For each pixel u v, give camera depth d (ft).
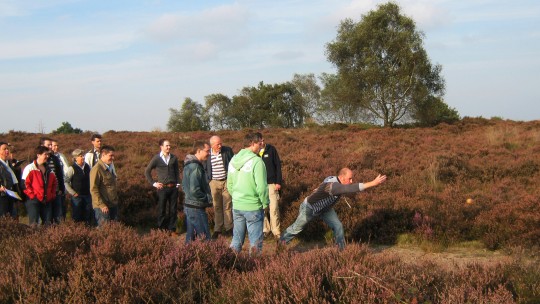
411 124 132.16
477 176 39.40
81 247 17.61
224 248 17.90
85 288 14.30
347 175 22.67
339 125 110.52
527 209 26.45
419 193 31.32
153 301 14.32
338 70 139.54
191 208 22.63
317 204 22.89
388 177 39.17
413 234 26.18
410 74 131.23
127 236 18.43
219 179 28.99
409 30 134.10
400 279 13.74
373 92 133.39
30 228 22.63
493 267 16.29
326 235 26.76
